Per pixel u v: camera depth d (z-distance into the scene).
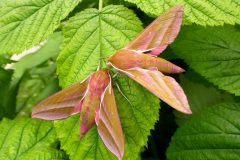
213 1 0.22
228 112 0.28
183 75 0.30
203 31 0.28
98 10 0.23
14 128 0.26
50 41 0.35
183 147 0.28
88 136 0.22
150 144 0.33
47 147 0.26
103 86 0.19
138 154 0.24
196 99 0.30
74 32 0.23
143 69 0.18
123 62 0.19
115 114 0.19
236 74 0.27
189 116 0.30
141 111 0.22
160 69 0.18
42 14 0.24
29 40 0.23
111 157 0.22
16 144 0.26
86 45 0.23
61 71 0.22
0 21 0.24
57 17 0.24
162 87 0.17
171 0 0.23
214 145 0.27
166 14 0.18
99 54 0.22
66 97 0.19
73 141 0.22
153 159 0.33
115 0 0.26
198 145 0.28
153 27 0.19
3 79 0.31
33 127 0.26
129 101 0.22
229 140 0.27
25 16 0.24
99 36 0.23
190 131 0.28
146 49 0.19
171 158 0.28
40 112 0.19
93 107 0.19
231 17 0.22
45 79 0.36
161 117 0.33
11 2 0.24
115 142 0.18
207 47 0.28
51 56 0.34
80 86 0.19
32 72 0.36
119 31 0.23
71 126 0.22
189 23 0.22
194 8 0.22
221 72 0.27
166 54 0.29
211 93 0.30
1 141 0.26
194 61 0.28
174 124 0.33
